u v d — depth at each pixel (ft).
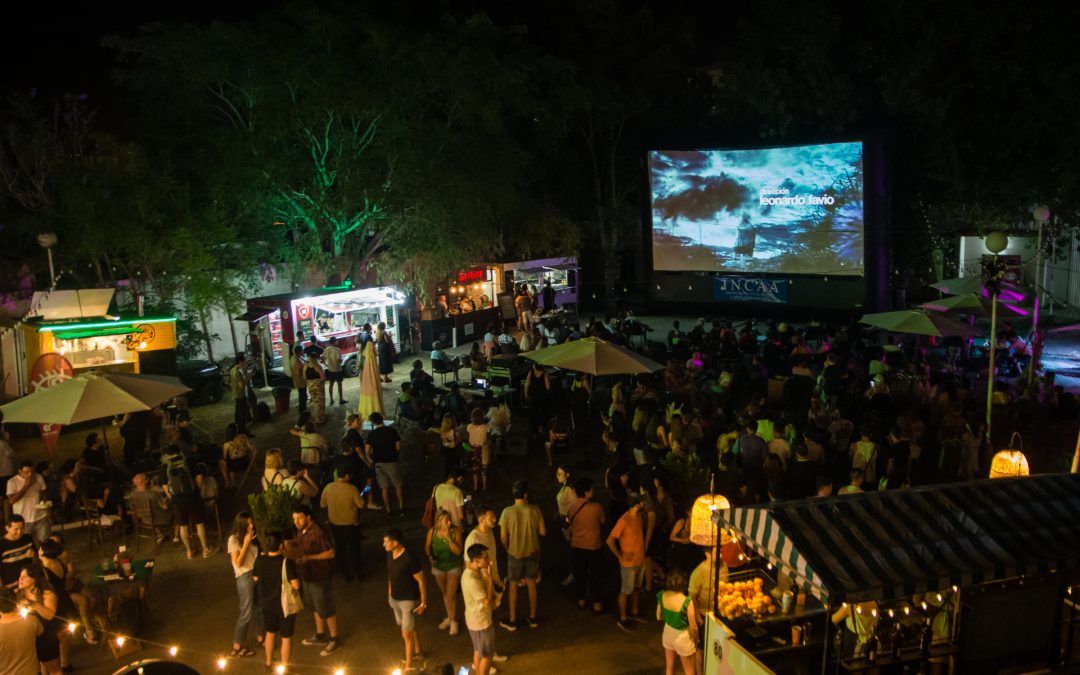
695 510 27.25
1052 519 22.11
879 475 42.83
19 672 25.70
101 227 69.10
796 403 57.93
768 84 97.66
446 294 97.66
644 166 104.88
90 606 31.27
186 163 83.20
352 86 75.66
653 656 30.32
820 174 94.58
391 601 29.37
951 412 44.68
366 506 44.93
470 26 85.25
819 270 97.09
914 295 111.55
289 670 29.71
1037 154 94.73
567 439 49.75
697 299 106.63
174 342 66.54
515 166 88.58
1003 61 93.56
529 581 32.14
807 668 22.59
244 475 47.75
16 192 73.05
